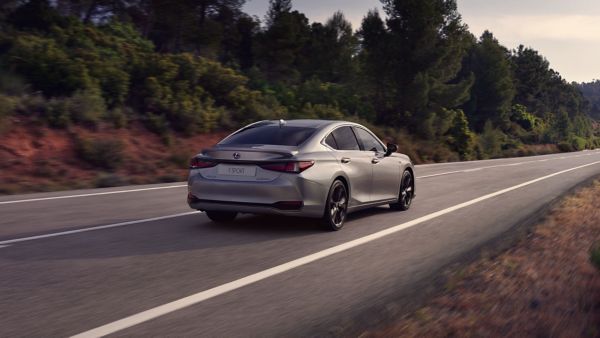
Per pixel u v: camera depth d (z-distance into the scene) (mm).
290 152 7898
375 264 6664
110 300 5031
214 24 40344
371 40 40812
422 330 4309
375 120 38438
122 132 19750
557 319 4523
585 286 5461
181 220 9266
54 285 5453
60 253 6766
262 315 4758
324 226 8484
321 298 5281
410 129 39500
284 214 7867
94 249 7027
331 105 34656
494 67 73188
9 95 18516
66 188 13992
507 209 11562
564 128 90188
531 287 5484
